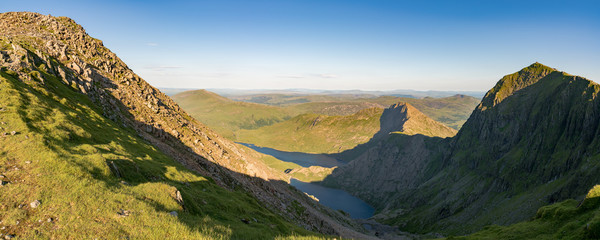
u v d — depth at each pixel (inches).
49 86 2578.7
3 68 2209.6
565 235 2095.2
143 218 1011.3
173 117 5137.8
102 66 5049.2
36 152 1198.3
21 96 1785.2
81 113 2423.7
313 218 4549.7
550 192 7691.9
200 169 3105.3
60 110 2020.2
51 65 3139.8
